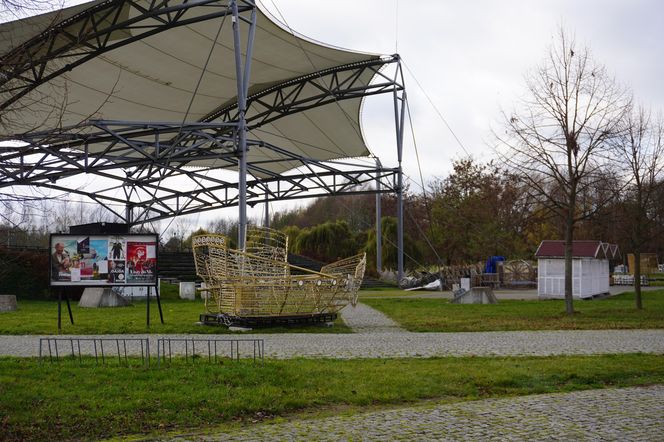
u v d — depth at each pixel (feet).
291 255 170.71
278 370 34.06
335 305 62.34
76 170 114.73
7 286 101.40
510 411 27.25
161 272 131.64
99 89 108.58
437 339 50.01
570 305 72.08
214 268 58.65
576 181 71.82
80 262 57.41
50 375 31.89
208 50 103.14
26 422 24.52
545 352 43.39
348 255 186.39
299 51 111.55
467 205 181.57
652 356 41.52
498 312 75.20
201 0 81.46
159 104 121.19
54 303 93.20
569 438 23.21
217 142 104.78
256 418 26.45
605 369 36.37
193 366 34.47
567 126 71.97
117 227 110.11
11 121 27.50
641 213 79.10
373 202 290.76
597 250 104.94
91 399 27.45
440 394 30.73
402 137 141.08
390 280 152.56
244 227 85.97
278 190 169.27
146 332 53.42
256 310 57.26
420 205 237.25
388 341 48.60
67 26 78.59
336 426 24.88
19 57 30.19
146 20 90.27
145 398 27.78
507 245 174.70
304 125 147.54
